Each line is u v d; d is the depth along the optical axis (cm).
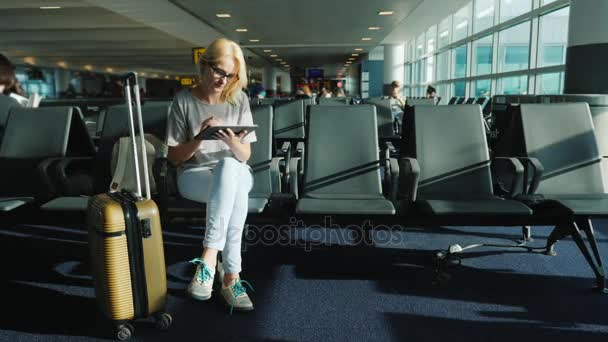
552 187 301
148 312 198
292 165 282
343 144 303
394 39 1775
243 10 1119
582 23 495
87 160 324
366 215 267
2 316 221
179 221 263
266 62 3080
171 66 3900
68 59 3130
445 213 245
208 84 221
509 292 246
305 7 1095
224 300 227
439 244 323
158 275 199
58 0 1066
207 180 223
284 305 231
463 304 232
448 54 1342
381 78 2405
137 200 197
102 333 205
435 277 261
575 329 208
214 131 209
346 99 714
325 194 294
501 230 354
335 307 229
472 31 1131
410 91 1969
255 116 311
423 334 204
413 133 311
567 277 265
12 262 291
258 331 206
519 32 877
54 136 324
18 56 2803
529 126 309
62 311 226
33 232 354
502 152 346
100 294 198
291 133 601
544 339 199
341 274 271
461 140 305
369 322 215
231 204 210
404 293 245
